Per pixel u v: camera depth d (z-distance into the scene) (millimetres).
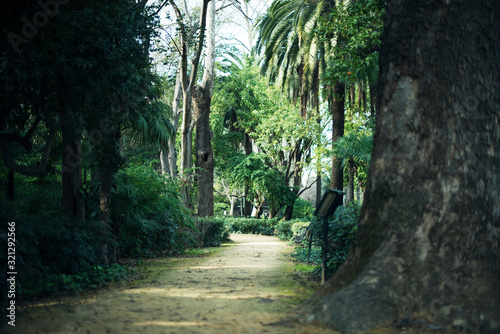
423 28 5363
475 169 5125
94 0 6793
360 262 5086
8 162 7676
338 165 20031
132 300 5953
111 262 9547
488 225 5117
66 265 7430
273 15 23625
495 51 5570
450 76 5223
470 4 5445
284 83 25969
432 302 4727
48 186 10258
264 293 6316
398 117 5305
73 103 7547
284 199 34750
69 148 8836
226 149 40156
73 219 8445
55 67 7023
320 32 13656
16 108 8109
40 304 5848
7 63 6969
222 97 37344
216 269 9852
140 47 8141
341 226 7824
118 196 11055
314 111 27047
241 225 35500
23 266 6109
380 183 5270
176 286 7227
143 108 10422
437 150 5086
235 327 4352
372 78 19312
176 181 15336
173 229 15086
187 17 24125
